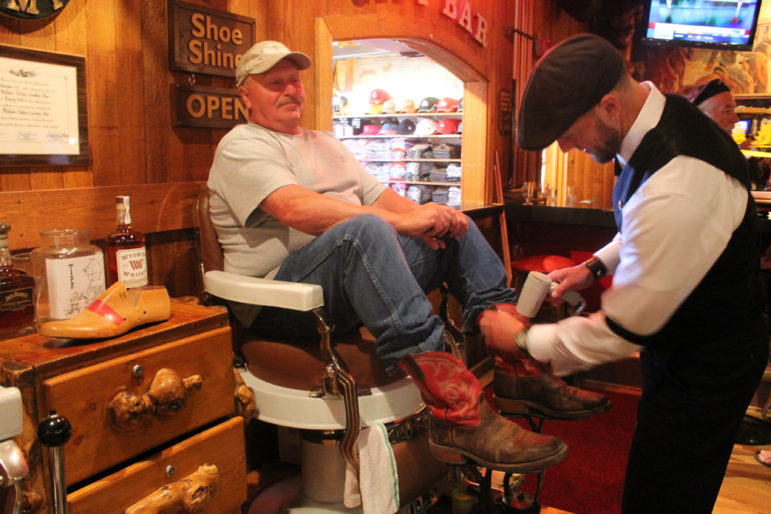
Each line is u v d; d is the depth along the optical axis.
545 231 4.04
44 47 1.54
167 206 1.85
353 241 1.48
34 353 1.15
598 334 1.25
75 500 1.12
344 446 1.50
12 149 1.47
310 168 1.84
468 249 1.70
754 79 5.32
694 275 1.16
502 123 4.25
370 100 7.24
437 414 1.45
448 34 3.37
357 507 1.76
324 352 1.51
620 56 1.26
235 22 2.01
